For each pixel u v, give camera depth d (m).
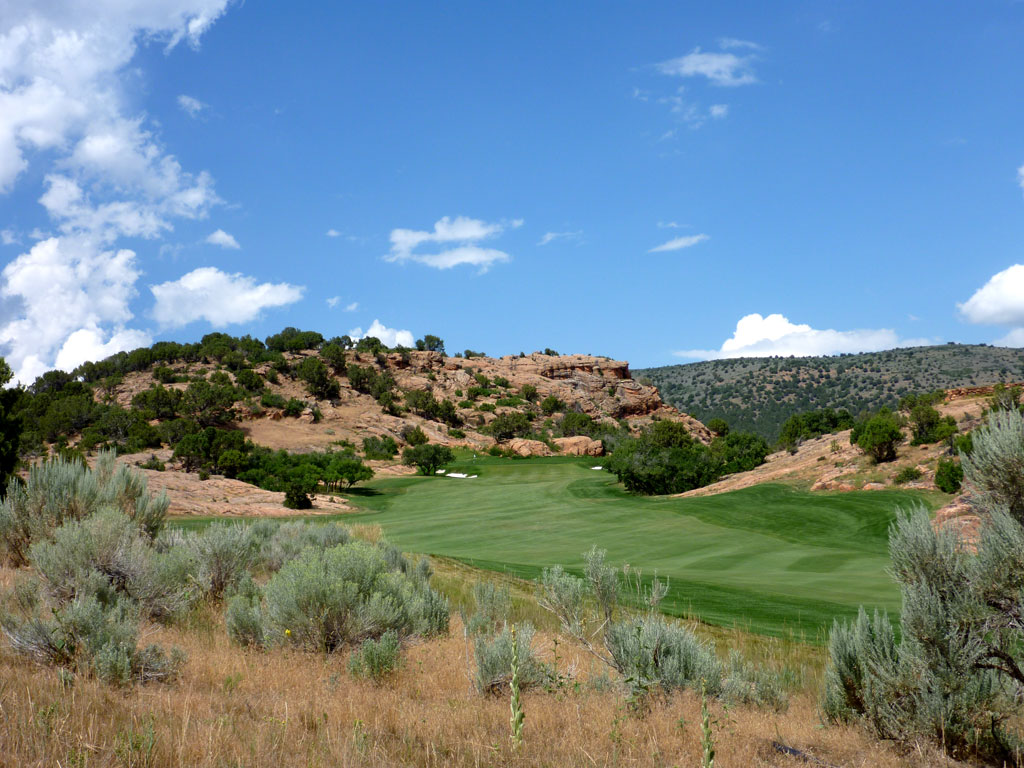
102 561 10.10
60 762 4.23
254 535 18.55
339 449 110.06
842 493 43.38
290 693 6.98
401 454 112.00
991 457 7.12
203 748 4.79
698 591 20.00
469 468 96.25
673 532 36.16
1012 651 7.00
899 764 6.27
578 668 9.32
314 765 4.72
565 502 55.72
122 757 4.43
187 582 12.00
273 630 9.29
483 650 8.21
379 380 148.00
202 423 112.00
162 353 157.75
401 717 6.37
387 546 18.77
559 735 6.37
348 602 9.32
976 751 6.62
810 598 19.30
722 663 9.99
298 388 142.88
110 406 118.50
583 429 136.75
